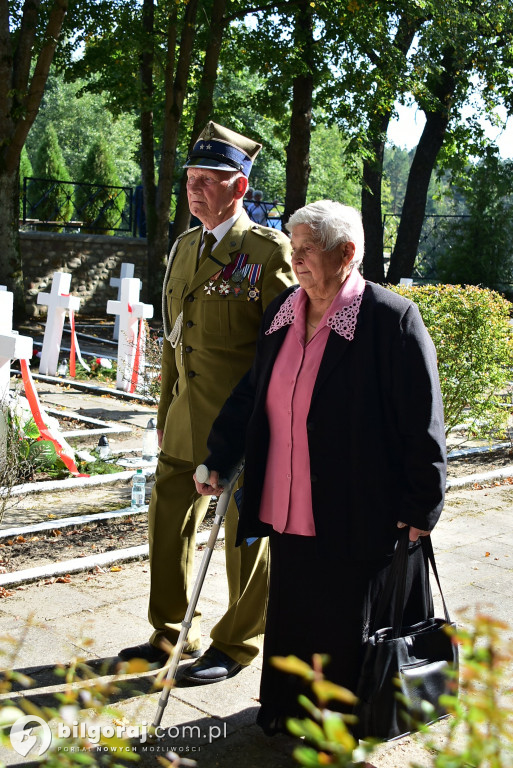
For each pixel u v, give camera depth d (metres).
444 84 20.17
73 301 11.49
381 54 17.16
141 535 5.55
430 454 2.77
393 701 2.66
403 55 17.38
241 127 20.50
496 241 26.28
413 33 19.17
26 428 6.80
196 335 3.63
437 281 27.70
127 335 10.85
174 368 3.91
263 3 17.72
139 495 6.09
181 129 20.41
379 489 2.83
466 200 27.20
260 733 3.21
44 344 11.71
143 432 8.73
